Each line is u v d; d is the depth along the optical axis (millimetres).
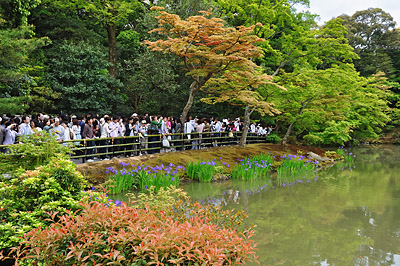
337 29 18578
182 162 12820
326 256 5863
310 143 24281
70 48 17656
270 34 20344
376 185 12531
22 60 9977
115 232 3514
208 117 22625
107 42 24656
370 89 28234
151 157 12367
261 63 21766
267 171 14992
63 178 4629
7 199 4344
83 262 3400
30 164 6020
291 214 8430
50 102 17000
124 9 20438
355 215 8531
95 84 18109
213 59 11969
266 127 24562
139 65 19797
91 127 11180
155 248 3254
